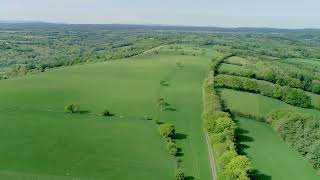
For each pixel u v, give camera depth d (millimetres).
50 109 108000
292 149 90000
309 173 77875
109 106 112500
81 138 88125
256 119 109562
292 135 93750
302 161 83438
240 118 109688
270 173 76562
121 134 91625
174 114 107812
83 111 107438
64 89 130000
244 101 121125
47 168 73000
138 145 85750
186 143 88500
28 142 84625
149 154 81500
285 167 79812
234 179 66438
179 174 70062
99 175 71375
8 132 89875
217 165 75938
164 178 71688
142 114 106688
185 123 101250
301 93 129250
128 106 113000
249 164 71250
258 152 86812
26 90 127062
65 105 111875
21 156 77562
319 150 83062
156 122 99750
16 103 112312
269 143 93062
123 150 82750
